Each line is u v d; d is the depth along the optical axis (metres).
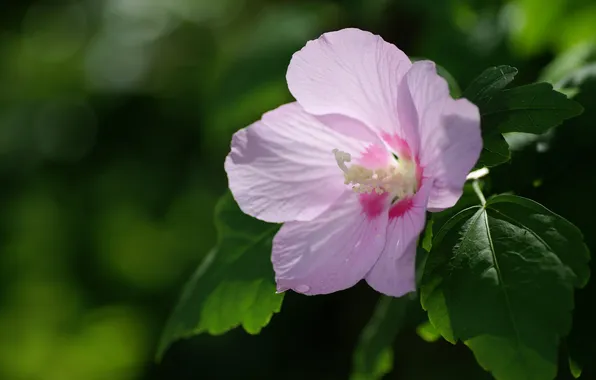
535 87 0.69
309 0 1.17
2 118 1.87
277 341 1.52
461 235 0.68
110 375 1.82
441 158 0.67
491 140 0.69
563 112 0.69
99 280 1.93
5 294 1.93
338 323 1.47
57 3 1.83
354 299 1.41
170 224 1.84
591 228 0.73
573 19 0.90
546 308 0.66
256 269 0.75
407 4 1.02
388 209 0.70
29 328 1.93
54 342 1.91
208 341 1.57
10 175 1.82
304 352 1.50
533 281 0.67
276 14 1.16
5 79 1.94
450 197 0.67
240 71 1.11
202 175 1.63
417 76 0.67
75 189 1.80
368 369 0.82
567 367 0.73
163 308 1.85
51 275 1.94
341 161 0.71
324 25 1.12
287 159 0.72
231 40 1.59
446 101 0.66
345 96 0.71
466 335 0.67
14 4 1.83
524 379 0.66
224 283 0.75
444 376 0.86
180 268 1.87
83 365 1.87
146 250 1.91
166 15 1.72
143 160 1.69
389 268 0.69
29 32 1.89
